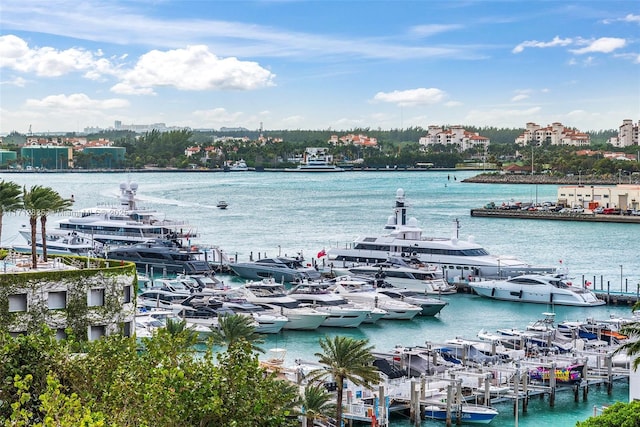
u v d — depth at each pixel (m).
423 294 170.62
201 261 194.88
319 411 81.44
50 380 52.91
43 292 70.38
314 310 141.62
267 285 156.12
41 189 81.44
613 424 72.94
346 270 187.88
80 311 71.94
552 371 103.69
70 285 71.56
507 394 102.81
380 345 130.75
